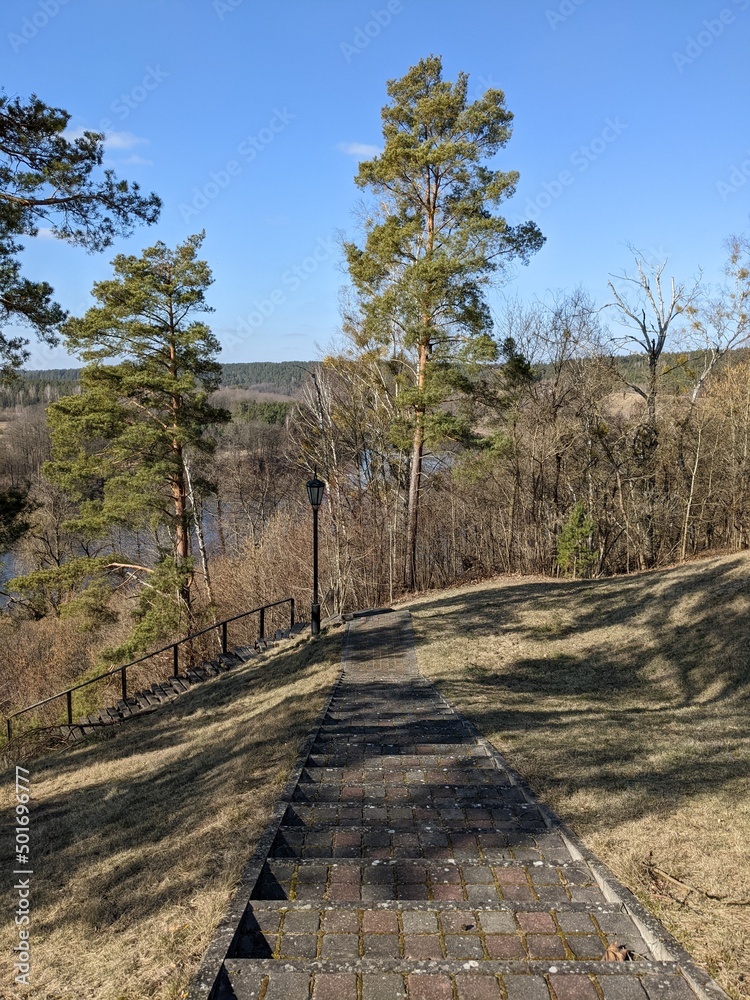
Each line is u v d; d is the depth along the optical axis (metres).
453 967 3.56
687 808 5.78
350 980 3.50
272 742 8.77
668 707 10.61
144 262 18.25
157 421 19.67
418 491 22.39
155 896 5.01
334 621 17.66
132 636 19.00
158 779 9.09
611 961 3.60
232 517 42.09
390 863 4.99
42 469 18.91
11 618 25.39
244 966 3.63
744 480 24.92
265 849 5.26
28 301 11.16
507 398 21.95
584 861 4.97
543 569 26.94
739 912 4.15
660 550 27.34
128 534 28.16
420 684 11.70
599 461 27.80
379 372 25.72
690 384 28.09
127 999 3.70
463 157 18.62
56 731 15.09
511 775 6.92
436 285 18.48
